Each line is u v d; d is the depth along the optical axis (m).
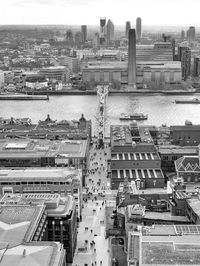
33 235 196.75
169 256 163.62
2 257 174.12
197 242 174.12
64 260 182.00
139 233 186.12
